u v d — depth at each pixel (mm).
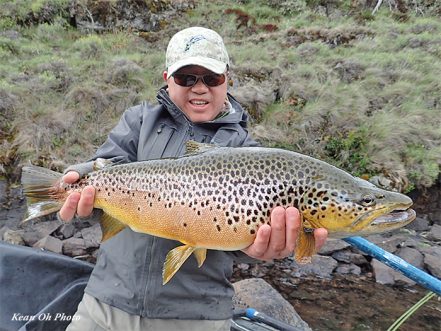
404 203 724
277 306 1631
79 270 1204
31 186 766
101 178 778
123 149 924
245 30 5410
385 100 3904
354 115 3562
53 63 4008
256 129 3389
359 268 2289
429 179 3104
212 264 880
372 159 3240
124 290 855
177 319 858
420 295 2090
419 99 3863
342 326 1812
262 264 2277
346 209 712
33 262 1166
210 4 5801
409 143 3383
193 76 892
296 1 6148
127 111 981
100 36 4938
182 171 748
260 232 691
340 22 5797
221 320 894
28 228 2459
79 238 2365
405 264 1049
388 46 4871
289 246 694
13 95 3432
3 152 3031
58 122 3262
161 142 903
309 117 3523
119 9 5211
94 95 3551
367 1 6285
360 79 4172
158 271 849
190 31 920
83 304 918
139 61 4238
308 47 4617
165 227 751
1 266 1133
